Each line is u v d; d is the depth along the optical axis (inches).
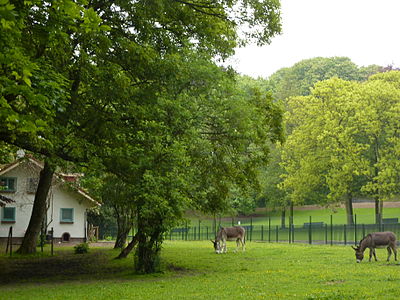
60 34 479.8
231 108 877.8
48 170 1259.2
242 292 581.9
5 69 414.9
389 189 1926.7
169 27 873.5
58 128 676.7
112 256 1195.9
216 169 1005.2
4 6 328.8
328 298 495.5
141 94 776.3
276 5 958.4
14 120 386.6
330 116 2132.1
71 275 874.8
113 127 753.0
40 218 1289.4
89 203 1867.6
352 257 1060.5
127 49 762.2
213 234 2218.3
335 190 2073.1
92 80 717.3
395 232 1555.1
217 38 954.7
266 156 1018.7
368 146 2042.3
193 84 869.2
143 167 748.6
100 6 788.0
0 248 1502.2
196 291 606.5
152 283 706.2
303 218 3019.2
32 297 591.2
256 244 1676.9
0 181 1604.3
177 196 745.6
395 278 661.3
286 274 758.5
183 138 818.2
